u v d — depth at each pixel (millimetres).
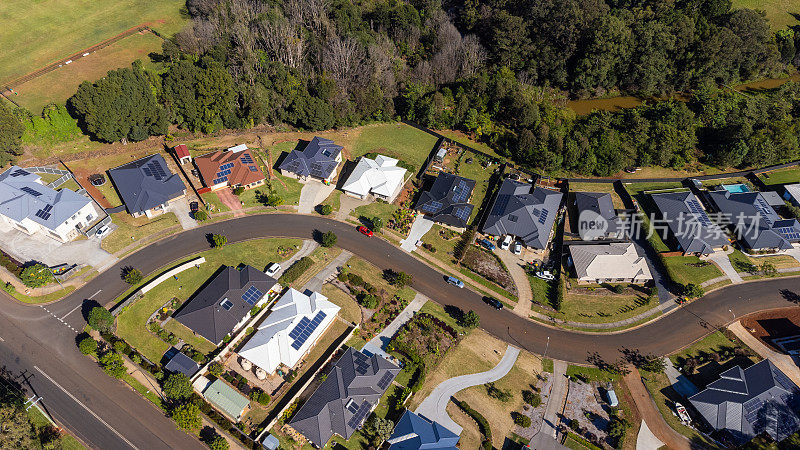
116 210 116312
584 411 91062
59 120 128125
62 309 98625
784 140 138375
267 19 151250
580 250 115188
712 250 116938
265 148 137250
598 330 104312
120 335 94938
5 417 73250
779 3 191375
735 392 90250
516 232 118938
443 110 149250
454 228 122188
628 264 112625
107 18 176500
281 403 88500
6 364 90250
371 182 126562
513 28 161000
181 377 85688
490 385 93750
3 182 112625
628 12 163375
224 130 140125
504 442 86062
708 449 86750
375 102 146125
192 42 150250
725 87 168875
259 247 113625
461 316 104875
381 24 169875
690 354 100438
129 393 88250
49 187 117375
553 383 95062
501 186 130125
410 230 121000
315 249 114562
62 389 87938
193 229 115688
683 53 162875
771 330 104625
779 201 127500
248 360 91250
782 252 119375
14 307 98500
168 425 85125
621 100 167625
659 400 93312
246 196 124562
